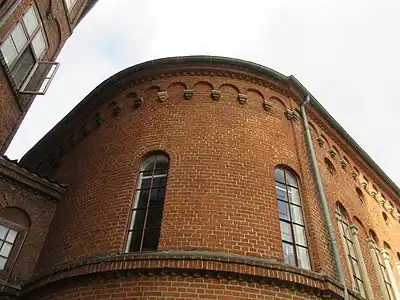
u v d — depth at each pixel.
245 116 11.95
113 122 13.02
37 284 9.23
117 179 10.76
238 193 9.75
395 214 18.55
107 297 7.83
